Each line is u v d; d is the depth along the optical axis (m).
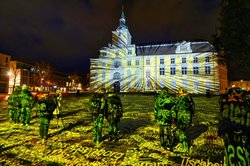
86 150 6.80
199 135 8.53
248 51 20.91
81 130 9.56
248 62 21.52
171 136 7.15
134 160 5.92
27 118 10.70
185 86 55.84
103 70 62.66
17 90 11.30
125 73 60.75
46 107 8.14
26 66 74.75
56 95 11.81
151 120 12.18
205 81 54.12
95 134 7.66
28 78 74.81
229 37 21.28
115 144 7.43
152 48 62.16
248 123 2.87
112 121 8.22
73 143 7.55
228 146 3.05
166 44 61.75
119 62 61.72
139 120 12.18
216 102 23.98
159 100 7.05
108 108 8.23
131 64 60.69
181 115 6.63
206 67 54.59
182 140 6.74
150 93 42.84
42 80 81.75
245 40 20.62
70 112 15.73
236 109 2.99
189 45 56.97
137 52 62.34
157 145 7.24
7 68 66.50
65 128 9.98
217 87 52.62
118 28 64.56
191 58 56.28
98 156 6.27
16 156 6.30
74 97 32.78
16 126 10.45
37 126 10.43
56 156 6.28
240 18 20.34
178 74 56.91
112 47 63.19
